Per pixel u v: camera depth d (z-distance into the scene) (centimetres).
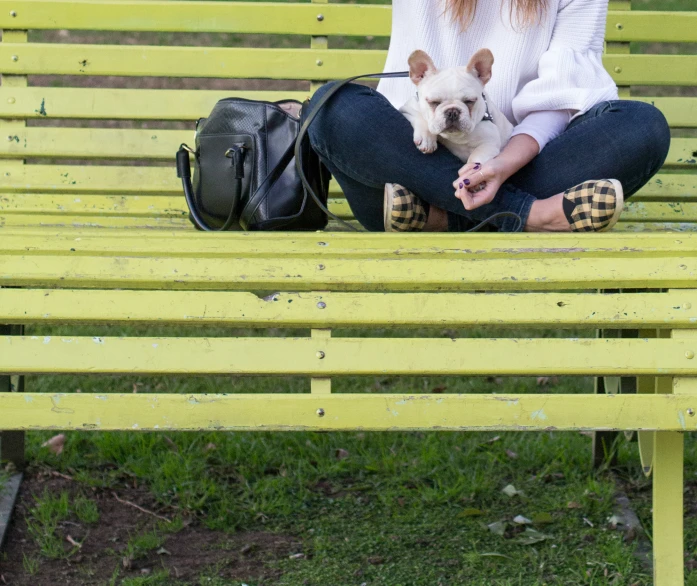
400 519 227
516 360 158
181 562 205
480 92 202
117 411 156
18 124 257
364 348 158
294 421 157
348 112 199
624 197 208
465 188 190
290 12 261
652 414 157
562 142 203
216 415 156
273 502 234
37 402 156
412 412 157
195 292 160
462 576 198
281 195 212
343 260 164
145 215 254
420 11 224
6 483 238
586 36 220
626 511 229
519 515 228
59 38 652
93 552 209
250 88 601
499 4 223
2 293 160
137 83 609
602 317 160
